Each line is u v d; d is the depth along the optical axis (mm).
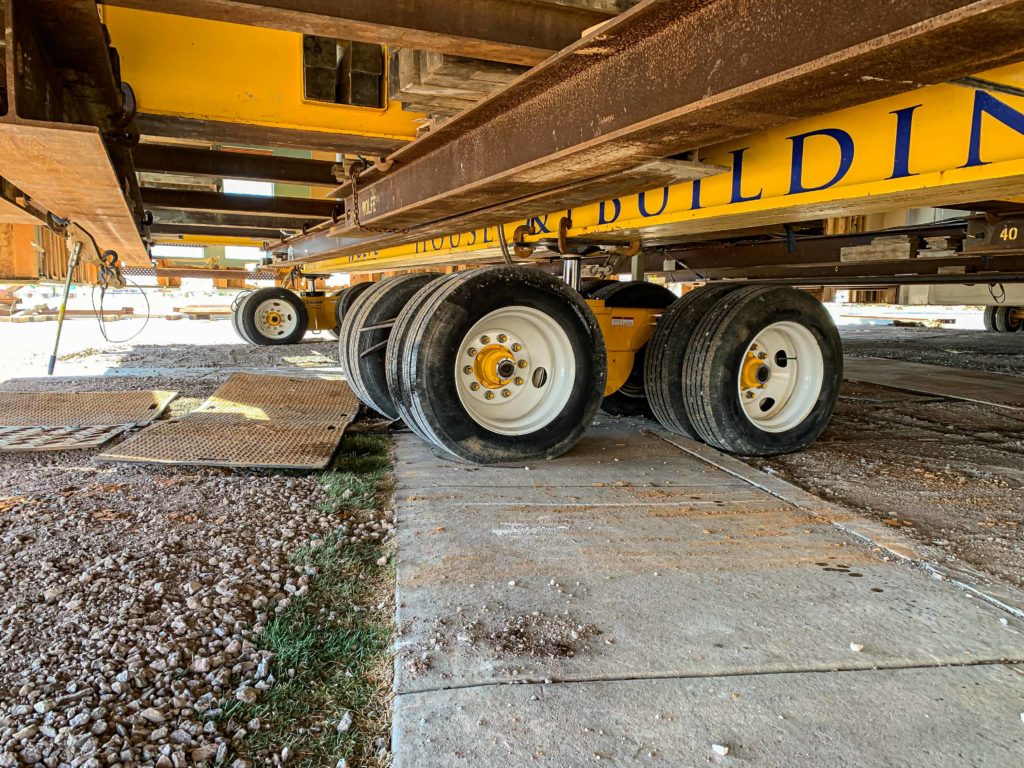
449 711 1738
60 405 5398
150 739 1615
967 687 1853
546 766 1553
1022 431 5098
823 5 1838
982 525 3098
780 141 3424
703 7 2227
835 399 4422
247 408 5367
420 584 2428
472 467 3920
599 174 3391
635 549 2760
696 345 4191
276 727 1704
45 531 2844
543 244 5688
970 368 8562
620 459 4121
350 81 4410
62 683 1795
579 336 4066
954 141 2676
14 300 17969
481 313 3789
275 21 2668
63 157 3014
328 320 12008
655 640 2074
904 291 12398
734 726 1690
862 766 1560
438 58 3316
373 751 1631
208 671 1893
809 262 6863
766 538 2889
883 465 4105
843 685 1856
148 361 8859
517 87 3115
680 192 4117
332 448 4141
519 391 4059
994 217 4543
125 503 3230
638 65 2523
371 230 6160
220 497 3336
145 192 8023
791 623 2180
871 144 2998
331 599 2346
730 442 4148
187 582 2391
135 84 4051
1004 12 1450
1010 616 2232
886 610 2268
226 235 11133
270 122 4293
